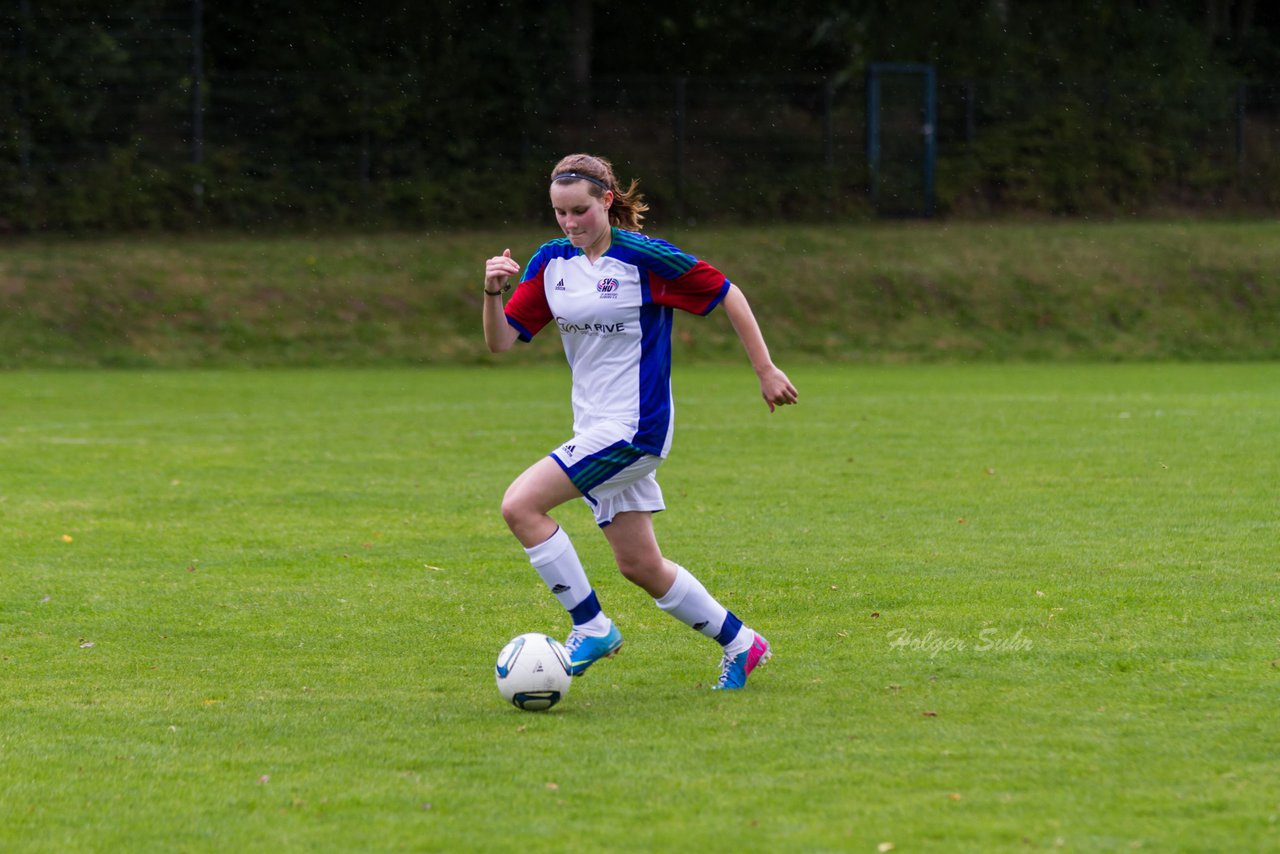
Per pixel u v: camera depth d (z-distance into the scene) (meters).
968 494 40.41
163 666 22.31
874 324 107.19
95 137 118.31
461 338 101.56
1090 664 21.38
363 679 21.44
